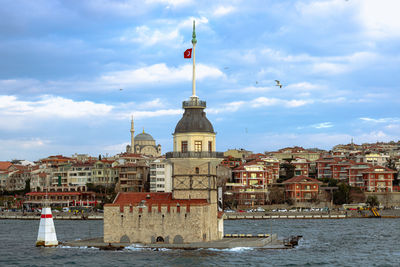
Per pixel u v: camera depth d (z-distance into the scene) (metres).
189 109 100.19
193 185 97.44
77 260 85.38
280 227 158.75
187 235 92.56
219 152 99.75
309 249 101.19
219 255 88.25
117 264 81.44
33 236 132.12
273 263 83.81
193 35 102.00
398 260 89.56
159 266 79.75
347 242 115.25
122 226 94.44
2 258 89.69
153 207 93.38
